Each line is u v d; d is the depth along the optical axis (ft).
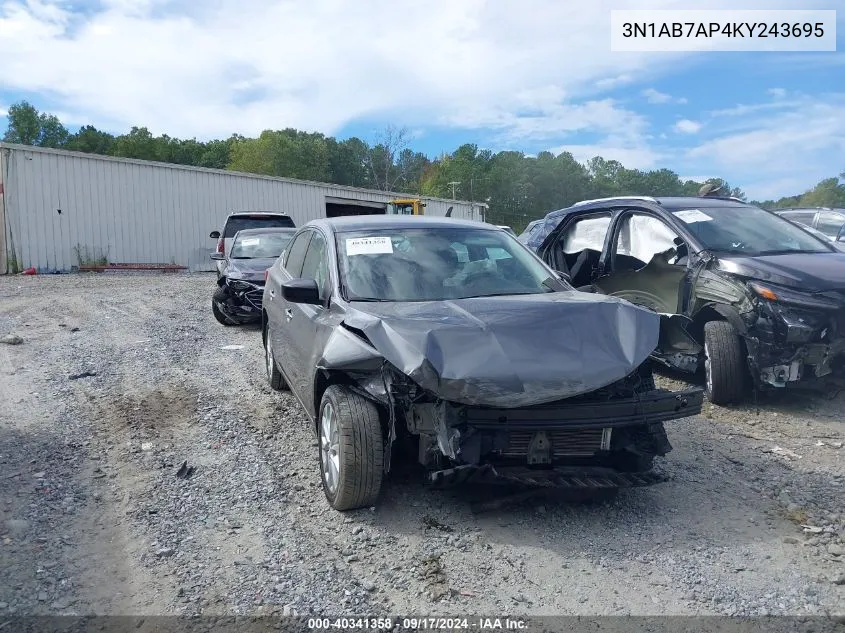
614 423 12.74
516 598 10.73
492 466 12.75
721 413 20.36
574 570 11.57
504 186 295.28
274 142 263.90
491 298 15.28
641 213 24.59
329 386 14.15
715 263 21.11
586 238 27.02
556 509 13.96
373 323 13.15
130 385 23.53
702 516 13.65
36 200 73.00
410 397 12.85
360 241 17.03
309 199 102.42
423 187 303.27
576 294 16.12
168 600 10.62
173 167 84.38
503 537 12.73
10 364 26.58
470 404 12.11
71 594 10.74
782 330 19.22
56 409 20.51
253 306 34.68
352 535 12.77
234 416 19.99
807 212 45.14
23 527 12.85
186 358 28.22
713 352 20.51
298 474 15.71
